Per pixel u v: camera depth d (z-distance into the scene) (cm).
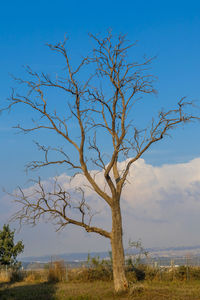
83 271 3139
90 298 2134
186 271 2950
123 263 2211
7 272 3453
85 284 2823
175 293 2088
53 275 3175
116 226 2239
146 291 2134
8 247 4016
